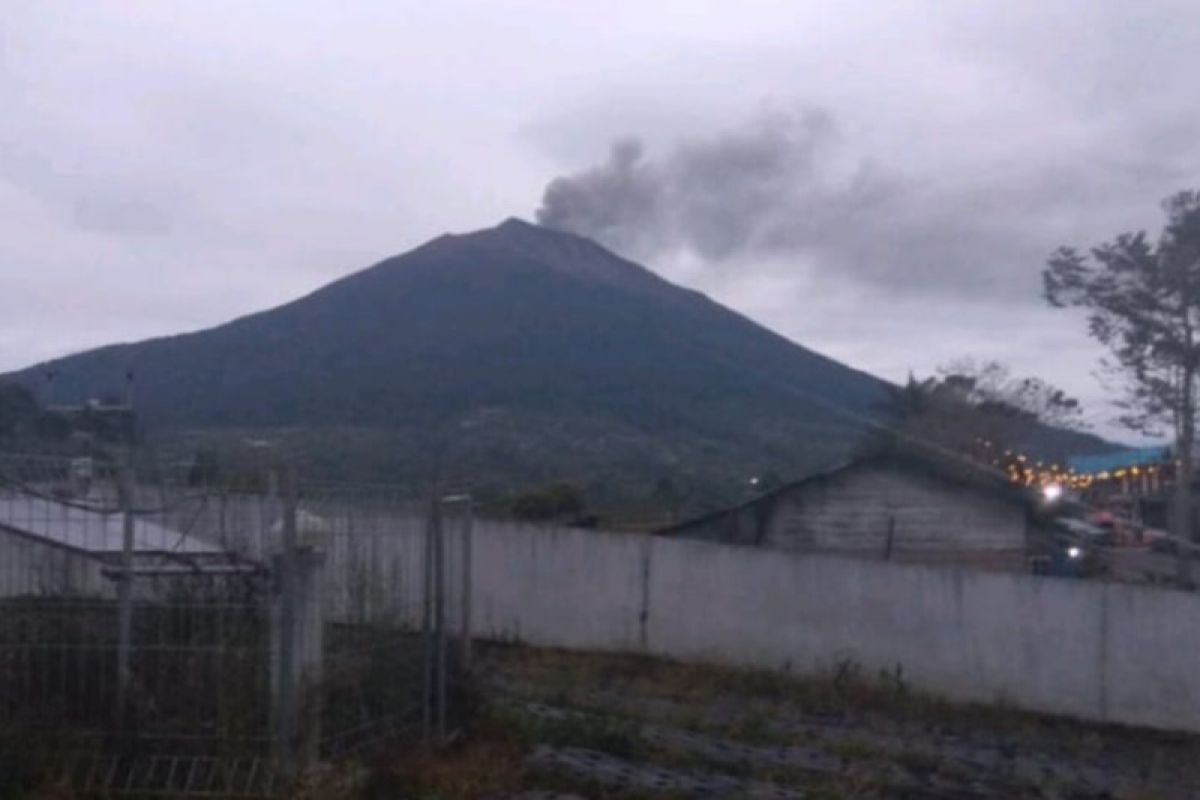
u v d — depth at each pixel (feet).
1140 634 78.89
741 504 126.21
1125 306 161.79
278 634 43.50
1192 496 163.22
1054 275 164.45
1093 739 74.33
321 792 43.01
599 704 69.21
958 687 82.43
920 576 83.61
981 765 63.10
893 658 83.97
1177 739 76.28
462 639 55.57
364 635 48.11
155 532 48.42
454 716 53.67
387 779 45.47
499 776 48.60
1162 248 161.38
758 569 87.45
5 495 44.93
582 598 91.86
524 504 129.29
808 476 127.34
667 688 78.33
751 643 87.25
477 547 94.79
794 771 55.93
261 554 46.62
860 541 125.39
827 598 85.71
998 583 81.97
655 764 54.95
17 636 43.45
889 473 126.00
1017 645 81.46
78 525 45.57
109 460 52.90
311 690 44.55
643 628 90.12
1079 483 172.96
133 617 43.60
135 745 43.09
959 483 126.62
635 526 130.52
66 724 43.21
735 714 71.20
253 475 52.24
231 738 43.19
